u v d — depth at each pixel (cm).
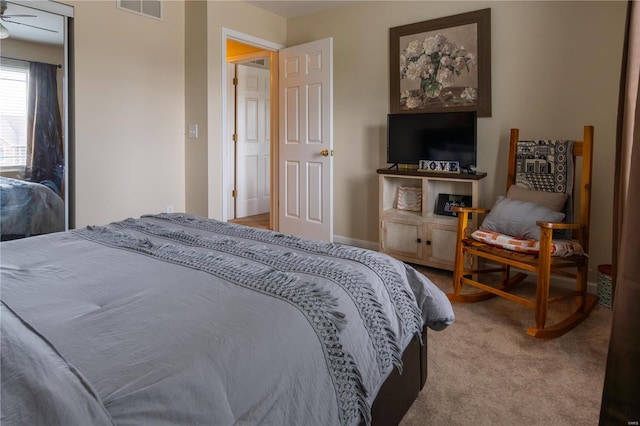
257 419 84
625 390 97
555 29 298
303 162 422
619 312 98
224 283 118
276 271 128
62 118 308
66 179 314
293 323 100
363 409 111
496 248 260
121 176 349
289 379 93
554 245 239
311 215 421
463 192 351
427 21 354
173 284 118
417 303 163
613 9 276
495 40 325
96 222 335
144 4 354
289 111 431
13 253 152
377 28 387
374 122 397
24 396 68
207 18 365
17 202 293
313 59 404
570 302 280
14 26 284
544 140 300
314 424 95
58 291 115
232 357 86
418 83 365
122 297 111
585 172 257
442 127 339
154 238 176
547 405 170
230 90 544
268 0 394
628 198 96
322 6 409
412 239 349
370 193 406
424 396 175
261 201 596
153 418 70
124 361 80
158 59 367
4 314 98
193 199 392
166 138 379
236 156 555
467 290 303
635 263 94
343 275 130
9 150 287
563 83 298
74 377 73
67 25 310
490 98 329
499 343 222
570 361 204
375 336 123
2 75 281
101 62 329
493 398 174
